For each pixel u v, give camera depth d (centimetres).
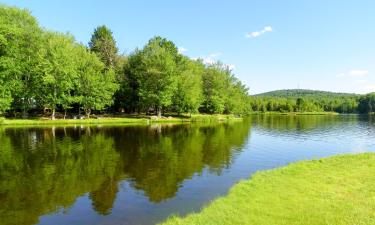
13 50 6022
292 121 9612
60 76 6394
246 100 13812
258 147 3716
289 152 3412
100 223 1413
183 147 3553
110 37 9544
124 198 1748
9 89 5909
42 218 1475
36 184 2020
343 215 1261
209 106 9881
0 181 2078
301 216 1255
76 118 7106
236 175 2277
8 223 1415
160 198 1742
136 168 2478
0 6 6253
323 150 3628
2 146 3416
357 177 1881
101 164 2606
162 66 7944
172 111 9600
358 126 7462
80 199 1734
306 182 1783
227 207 1384
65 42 6775
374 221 1199
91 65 7350
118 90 8269
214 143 3944
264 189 1656
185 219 1291
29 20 6594
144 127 5953
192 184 2028
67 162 2667
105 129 5388
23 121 5981
